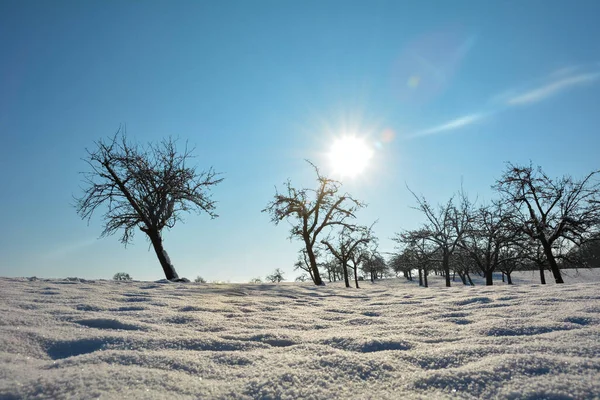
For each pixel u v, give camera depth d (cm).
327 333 332
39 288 575
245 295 752
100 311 406
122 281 912
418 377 194
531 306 429
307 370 208
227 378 201
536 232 1655
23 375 184
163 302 504
